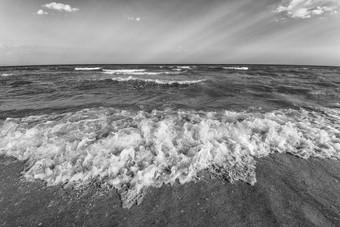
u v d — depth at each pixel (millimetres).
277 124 5305
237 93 11406
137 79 19047
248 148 4109
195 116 6453
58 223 2492
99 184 3094
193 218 2545
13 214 2627
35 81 18875
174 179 3197
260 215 2580
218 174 3354
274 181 3232
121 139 4191
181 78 21000
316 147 4230
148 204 2766
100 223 2484
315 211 2639
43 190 3027
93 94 11344
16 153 4035
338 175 3398
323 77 23141
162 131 4648
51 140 4438
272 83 16219
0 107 8195
